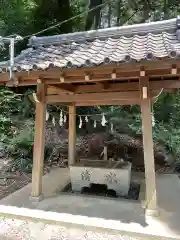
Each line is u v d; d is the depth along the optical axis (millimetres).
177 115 6652
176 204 3346
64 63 2711
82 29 8461
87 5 8688
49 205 3312
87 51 3344
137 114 6746
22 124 6348
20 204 3348
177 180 4516
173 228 2635
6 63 3080
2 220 3018
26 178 4785
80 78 2947
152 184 2961
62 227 2807
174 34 3465
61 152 6066
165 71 2676
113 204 3340
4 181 4629
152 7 8711
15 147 5652
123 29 3738
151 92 3068
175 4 8203
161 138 6047
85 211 3109
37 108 3508
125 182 3717
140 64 2402
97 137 6703
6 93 6695
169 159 5730
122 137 6508
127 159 5812
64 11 7719
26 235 2693
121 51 2979
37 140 3512
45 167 5520
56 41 4020
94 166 3924
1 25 6836
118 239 2549
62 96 3449
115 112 6844
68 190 4066
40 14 7512
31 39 4129
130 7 8961
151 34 3586
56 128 6871
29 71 2766
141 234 2541
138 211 3104
